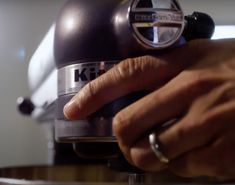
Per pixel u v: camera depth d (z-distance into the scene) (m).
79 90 0.24
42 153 0.91
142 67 0.22
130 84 0.22
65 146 0.58
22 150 0.91
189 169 0.21
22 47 0.91
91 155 0.26
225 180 0.33
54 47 0.26
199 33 0.24
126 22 0.22
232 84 0.20
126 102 0.23
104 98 0.22
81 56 0.24
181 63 0.22
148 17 0.21
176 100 0.21
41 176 0.49
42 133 0.91
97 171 0.54
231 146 0.20
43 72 0.37
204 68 0.21
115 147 0.26
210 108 0.20
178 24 0.22
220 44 0.22
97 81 0.22
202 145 0.21
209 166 0.21
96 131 0.23
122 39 0.23
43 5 0.91
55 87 0.29
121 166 0.26
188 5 0.80
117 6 0.24
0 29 0.91
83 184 0.25
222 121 0.20
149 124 0.21
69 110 0.23
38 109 0.53
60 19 0.26
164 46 0.21
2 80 0.92
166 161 0.21
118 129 0.21
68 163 0.58
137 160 0.22
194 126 0.20
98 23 0.24
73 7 0.25
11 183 0.27
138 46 0.22
